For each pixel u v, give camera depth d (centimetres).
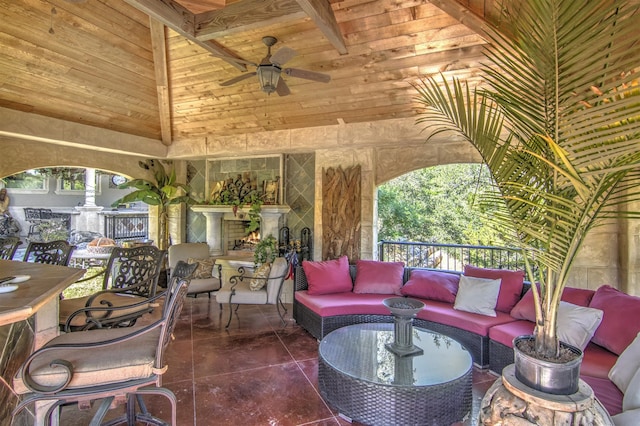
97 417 195
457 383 244
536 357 151
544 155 151
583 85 131
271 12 293
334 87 437
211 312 515
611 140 123
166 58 441
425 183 944
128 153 575
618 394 206
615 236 397
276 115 517
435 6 313
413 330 337
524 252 165
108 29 380
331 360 275
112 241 701
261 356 364
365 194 528
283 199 590
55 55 384
